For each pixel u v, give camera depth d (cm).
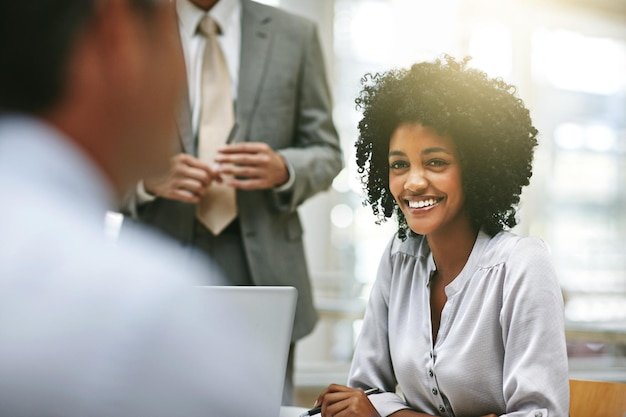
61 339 41
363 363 152
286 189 229
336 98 534
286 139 240
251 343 51
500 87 141
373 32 547
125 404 44
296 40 246
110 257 44
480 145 135
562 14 633
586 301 622
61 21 38
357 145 151
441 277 142
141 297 44
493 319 131
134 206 216
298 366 486
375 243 534
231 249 226
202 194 219
